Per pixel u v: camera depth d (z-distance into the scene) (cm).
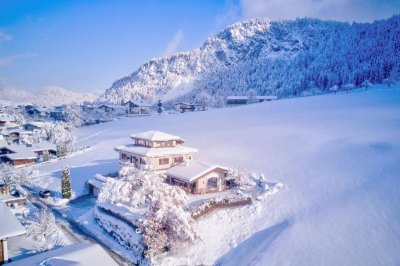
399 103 8688
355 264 2514
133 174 3553
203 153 6009
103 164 6378
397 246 2620
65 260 2089
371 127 6231
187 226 2948
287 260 2705
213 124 9556
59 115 15588
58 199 4728
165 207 3005
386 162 4228
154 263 2878
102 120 14625
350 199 3491
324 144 5550
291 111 10306
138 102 17862
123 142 8319
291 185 4219
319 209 3447
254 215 3625
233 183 4578
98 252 2277
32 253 2975
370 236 2805
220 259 2977
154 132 5128
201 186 4225
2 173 4981
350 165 4419
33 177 5772
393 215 3031
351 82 17262
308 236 2970
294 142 5984
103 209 3922
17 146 7581
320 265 2567
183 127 9581
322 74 19638
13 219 2933
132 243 3188
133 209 3638
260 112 11169
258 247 3014
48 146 8019
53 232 3434
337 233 2934
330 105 10281
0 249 2734
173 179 4475
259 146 6109
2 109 15588
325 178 4191
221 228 3434
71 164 6675
